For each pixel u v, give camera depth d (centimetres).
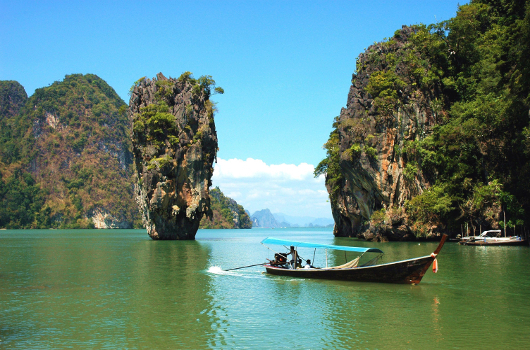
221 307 1912
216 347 1393
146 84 8250
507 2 6606
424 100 6206
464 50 6375
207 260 3912
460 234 5850
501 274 2775
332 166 8006
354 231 8050
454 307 1889
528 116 5016
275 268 2828
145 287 2398
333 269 2558
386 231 6228
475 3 6838
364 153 6294
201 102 8250
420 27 6738
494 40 6191
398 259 3709
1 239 9031
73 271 3091
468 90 6175
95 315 1773
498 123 5319
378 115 6303
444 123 6144
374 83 6406
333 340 1458
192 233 8394
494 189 5356
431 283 2456
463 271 2912
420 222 5897
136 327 1605
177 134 7906
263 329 1583
